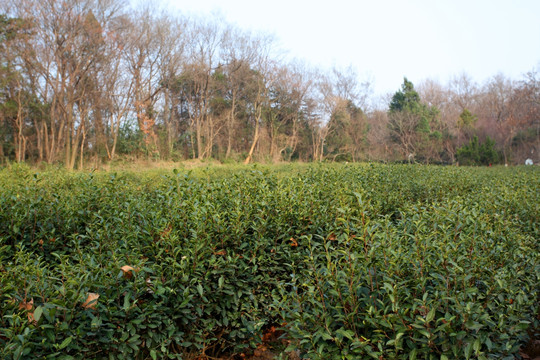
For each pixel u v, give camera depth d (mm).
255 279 3357
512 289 2574
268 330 3725
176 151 29062
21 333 2115
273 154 36062
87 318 2414
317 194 4680
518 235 3498
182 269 2830
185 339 3051
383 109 55781
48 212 4043
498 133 43000
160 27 29594
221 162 30469
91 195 4555
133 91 29406
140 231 3521
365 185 6586
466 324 2088
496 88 53344
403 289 2352
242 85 38719
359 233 2715
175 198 3842
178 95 38438
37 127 27859
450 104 56125
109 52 24641
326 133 41531
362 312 2373
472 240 2822
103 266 3033
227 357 3377
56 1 21891
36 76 25578
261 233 3582
